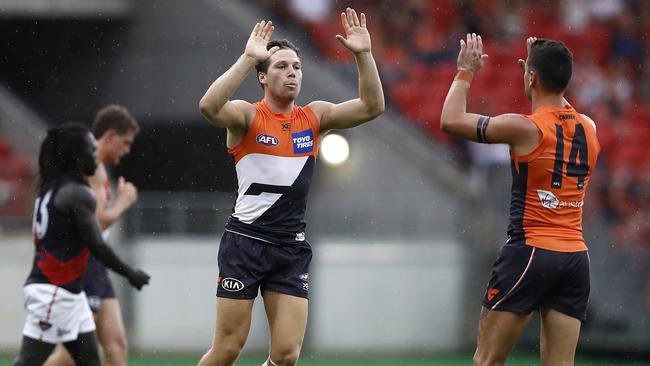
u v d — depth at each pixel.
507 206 42.69
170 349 40.97
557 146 20.06
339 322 41.59
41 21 48.75
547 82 20.44
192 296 41.12
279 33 52.00
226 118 20.06
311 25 55.91
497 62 56.34
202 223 41.53
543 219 20.19
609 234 42.44
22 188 43.97
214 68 46.56
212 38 46.72
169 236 41.31
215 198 42.69
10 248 41.28
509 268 20.30
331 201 42.16
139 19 47.50
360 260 41.81
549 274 20.03
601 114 55.06
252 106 20.67
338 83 47.72
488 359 20.69
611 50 59.03
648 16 60.38
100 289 26.28
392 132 45.16
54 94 48.53
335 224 42.03
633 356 41.59
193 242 41.34
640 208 43.31
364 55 20.80
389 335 41.72
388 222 42.16
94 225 23.39
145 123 46.16
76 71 48.28
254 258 20.61
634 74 57.84
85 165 23.80
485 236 42.22
